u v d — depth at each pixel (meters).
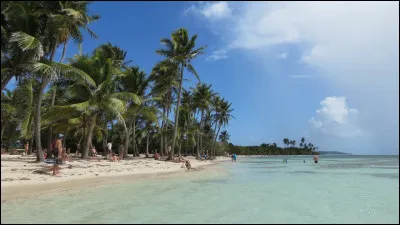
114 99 27.95
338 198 12.52
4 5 18.86
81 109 25.88
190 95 55.84
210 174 23.31
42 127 35.03
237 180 19.19
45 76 21.28
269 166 39.91
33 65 19.42
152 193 13.09
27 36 18.53
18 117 36.84
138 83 35.56
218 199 11.94
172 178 19.16
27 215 8.91
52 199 11.23
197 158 57.91
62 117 28.02
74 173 18.11
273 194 13.42
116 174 19.45
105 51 37.16
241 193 13.55
